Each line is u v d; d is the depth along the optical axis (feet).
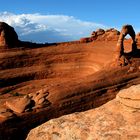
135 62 156.15
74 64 208.64
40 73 201.36
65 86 135.23
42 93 129.90
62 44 221.66
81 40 224.74
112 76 145.18
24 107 122.52
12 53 203.21
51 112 124.77
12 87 186.60
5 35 204.54
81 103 131.54
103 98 136.56
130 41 199.21
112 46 205.57
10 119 117.08
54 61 209.26
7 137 114.93
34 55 207.51
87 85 137.39
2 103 147.02
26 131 118.83
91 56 208.23
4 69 196.13
